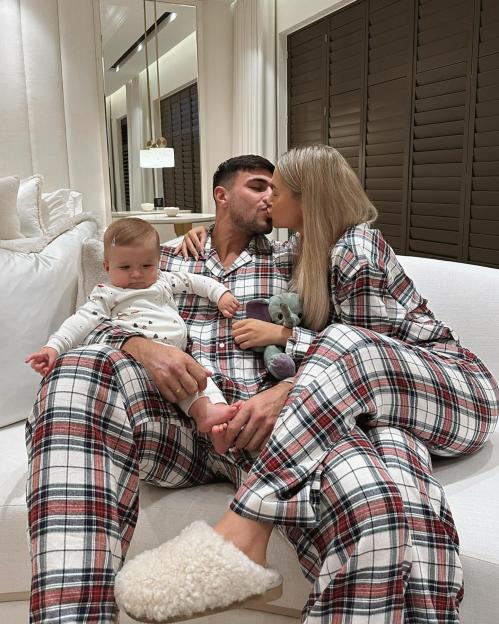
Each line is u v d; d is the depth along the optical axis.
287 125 4.94
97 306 1.38
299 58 4.65
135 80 4.76
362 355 1.07
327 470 0.99
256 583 0.92
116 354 1.15
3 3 4.05
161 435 1.15
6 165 4.23
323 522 0.97
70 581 0.90
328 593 0.90
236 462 1.16
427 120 3.33
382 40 3.65
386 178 3.75
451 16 3.07
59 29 4.32
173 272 1.54
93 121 4.55
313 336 1.32
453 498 1.12
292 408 1.04
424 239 3.44
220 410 1.17
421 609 0.92
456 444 1.18
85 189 4.61
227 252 1.63
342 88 4.12
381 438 1.07
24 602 1.21
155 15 4.78
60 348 1.29
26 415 1.51
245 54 4.89
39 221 2.76
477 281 1.60
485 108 2.89
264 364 1.39
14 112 4.20
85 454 1.00
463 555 1.00
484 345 1.55
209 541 0.91
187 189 5.19
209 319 1.50
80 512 0.95
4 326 1.51
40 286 1.61
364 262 1.27
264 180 1.56
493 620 0.98
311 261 1.36
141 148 4.90
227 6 5.09
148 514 1.17
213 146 5.28
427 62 3.28
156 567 0.90
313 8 4.19
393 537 0.90
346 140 4.15
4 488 1.20
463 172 3.07
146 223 1.43
